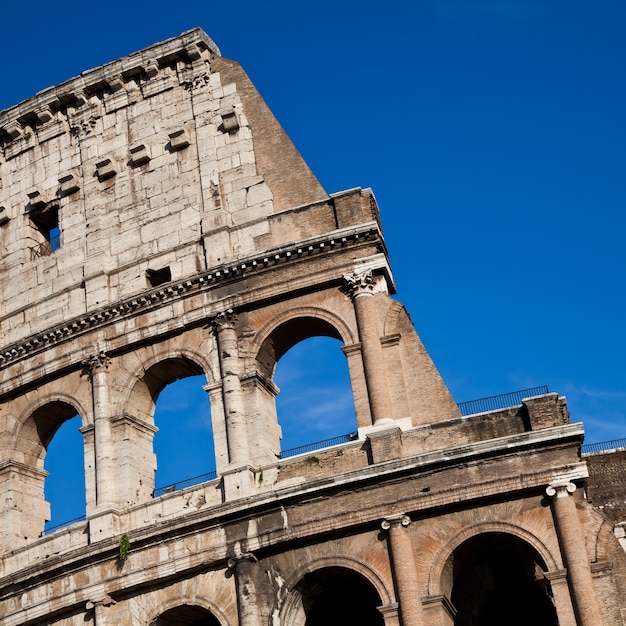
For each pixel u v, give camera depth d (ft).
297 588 191.93
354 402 203.41
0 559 219.00
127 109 247.50
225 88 240.32
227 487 201.98
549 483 185.88
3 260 248.32
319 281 212.84
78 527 212.64
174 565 198.39
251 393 210.59
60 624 205.46
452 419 196.44
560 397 195.42
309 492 193.26
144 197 236.84
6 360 232.94
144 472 217.15
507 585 203.51
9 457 227.61
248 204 227.40
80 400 223.51
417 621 182.80
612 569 180.75
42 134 255.09
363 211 218.59
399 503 189.88
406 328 207.31
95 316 225.35
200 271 220.02
